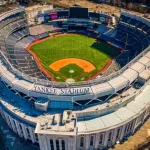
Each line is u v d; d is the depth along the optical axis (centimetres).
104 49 13762
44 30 15350
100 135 7512
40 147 7450
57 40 14812
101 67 12088
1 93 8781
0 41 13112
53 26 15738
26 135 8050
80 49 13788
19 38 14212
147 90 9025
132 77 8700
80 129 7319
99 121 7638
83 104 8100
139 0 19612
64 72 11688
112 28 14912
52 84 8300
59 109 7944
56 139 7056
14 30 14350
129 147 7969
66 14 15700
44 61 12581
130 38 13950
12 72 9075
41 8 16988
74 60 12744
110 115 7881
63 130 6912
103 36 14838
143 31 13612
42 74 11412
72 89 7988
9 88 8994
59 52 13475
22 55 12888
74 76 11375
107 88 8069
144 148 7925
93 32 15438
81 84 8350
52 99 7862
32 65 12094
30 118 7569
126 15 14675
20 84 8350
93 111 7719
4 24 14162
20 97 8556
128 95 8469
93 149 7925
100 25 15362
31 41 14450
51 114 7731
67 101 7856
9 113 7994
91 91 7925
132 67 9319
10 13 14562
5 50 12575
